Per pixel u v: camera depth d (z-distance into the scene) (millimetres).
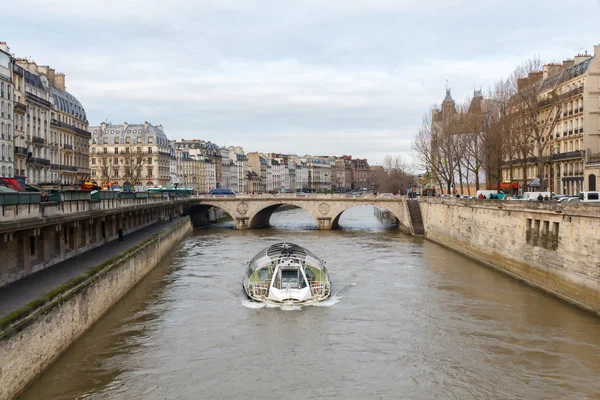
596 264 36125
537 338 32312
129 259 43000
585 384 26047
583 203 37688
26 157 76500
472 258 61750
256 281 43094
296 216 144500
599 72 69688
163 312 37969
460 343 31719
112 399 24359
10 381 21547
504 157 83875
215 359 29375
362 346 31484
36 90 83750
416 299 41812
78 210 40750
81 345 30391
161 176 155125
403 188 187750
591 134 70125
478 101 99875
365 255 64625
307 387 26000
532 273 46375
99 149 152750
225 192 131125
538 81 77250
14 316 22188
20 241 32500
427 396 25062
